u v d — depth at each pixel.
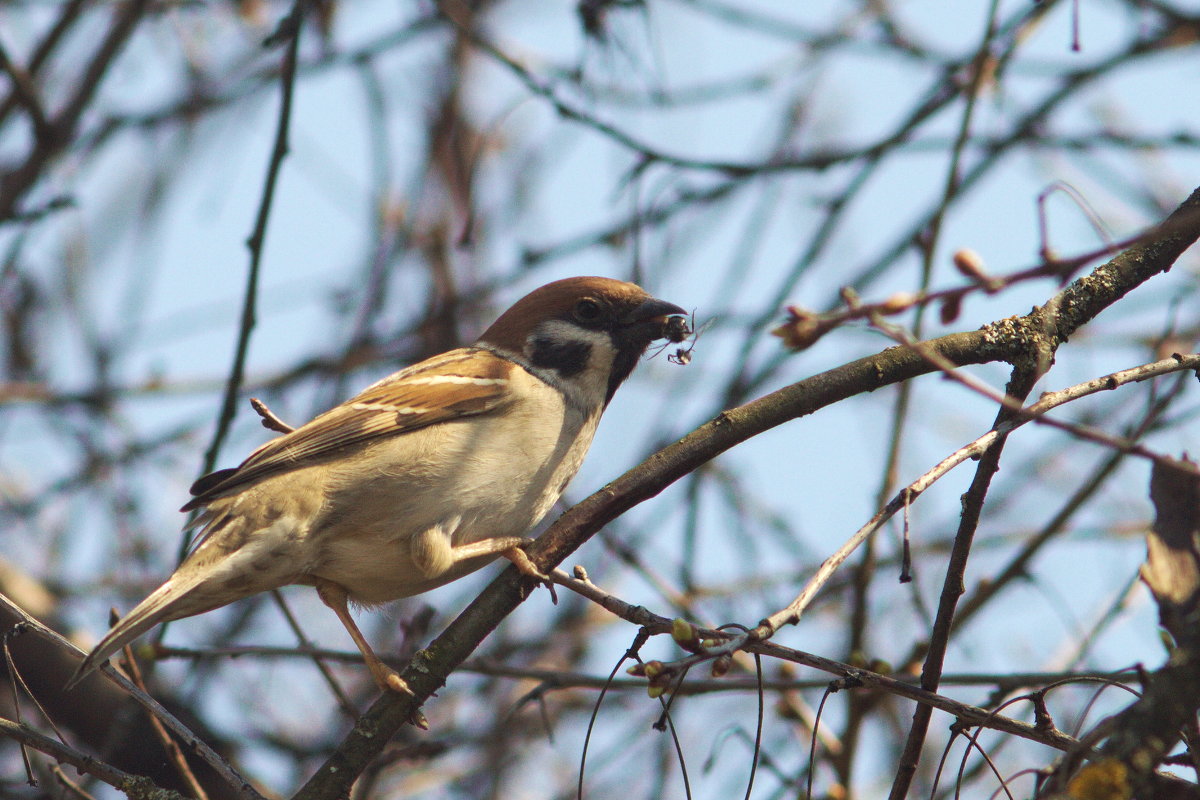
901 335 5.21
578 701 12.27
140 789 6.75
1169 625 5.30
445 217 13.66
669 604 11.21
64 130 12.16
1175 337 12.05
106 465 13.10
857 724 9.89
